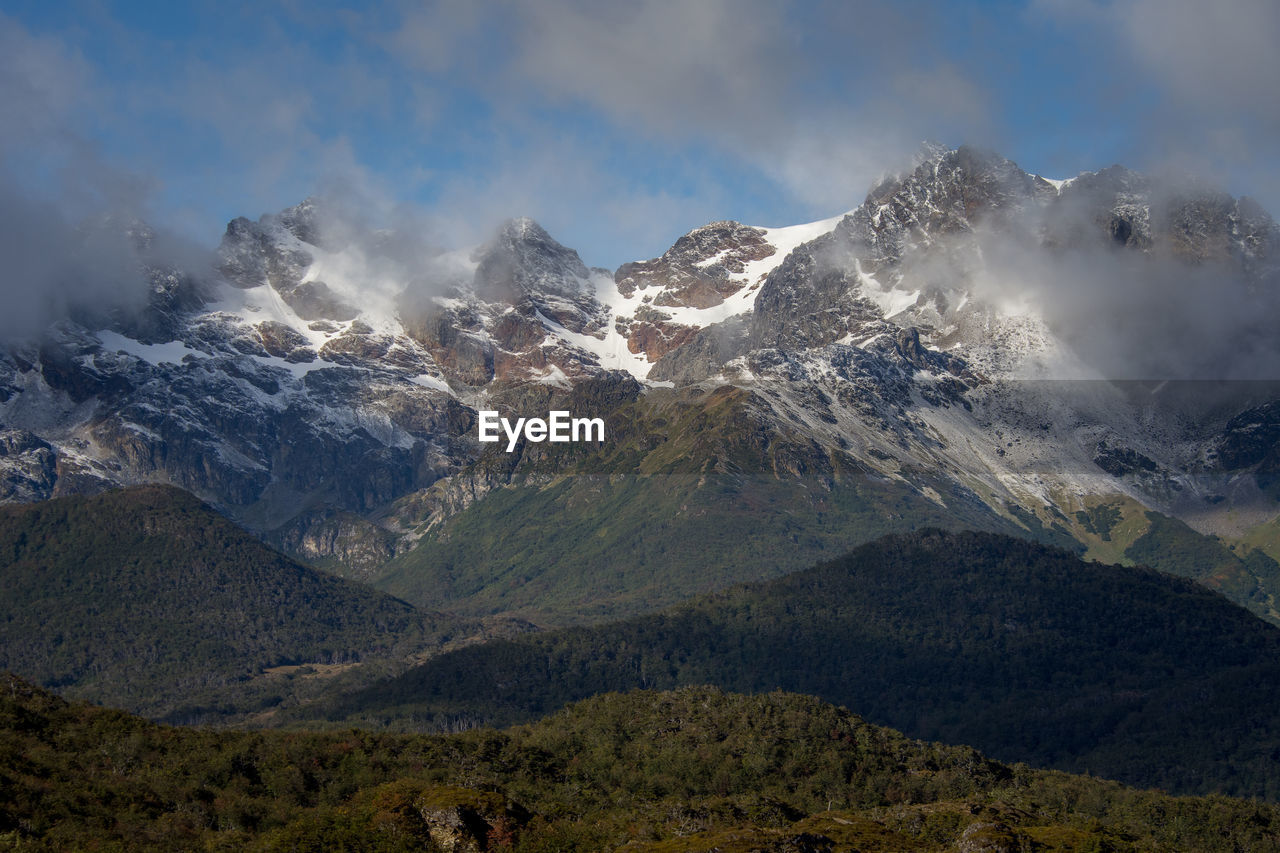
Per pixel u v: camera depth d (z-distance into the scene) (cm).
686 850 19438
